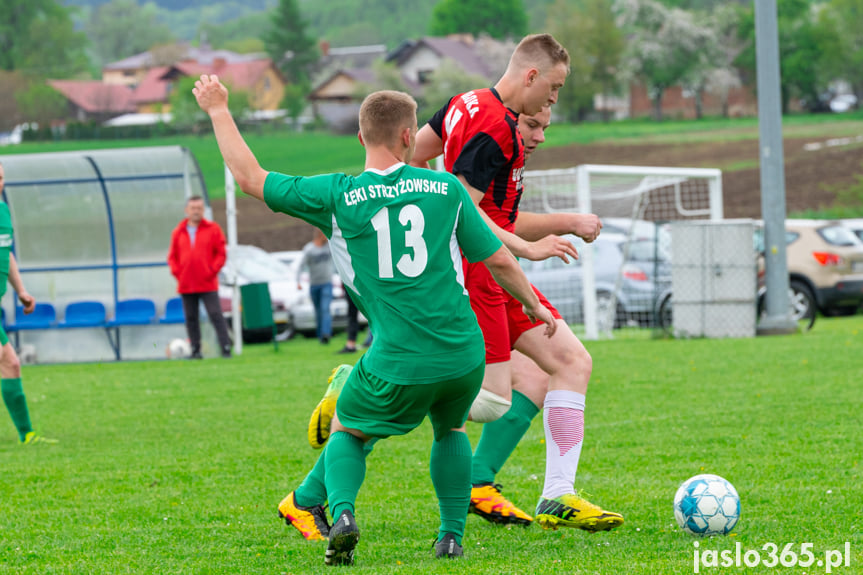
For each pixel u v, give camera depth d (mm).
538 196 46094
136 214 39188
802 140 129000
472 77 192500
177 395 25391
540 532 11094
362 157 157500
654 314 40250
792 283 43312
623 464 14828
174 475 15062
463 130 10602
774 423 17875
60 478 14977
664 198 84438
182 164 38312
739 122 173875
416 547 10352
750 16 197875
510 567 9039
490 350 11031
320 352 38312
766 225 38969
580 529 11086
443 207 9203
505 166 10719
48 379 30859
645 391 22922
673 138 149000
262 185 9453
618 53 193875
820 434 16594
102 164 38094
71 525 11836
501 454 11727
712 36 193125
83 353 38969
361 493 13406
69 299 39688
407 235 9094
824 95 191000
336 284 48812
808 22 186375
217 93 9750
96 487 14242
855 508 11328
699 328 38500
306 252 42062
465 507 9898
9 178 38344
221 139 9609
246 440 18312
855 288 43156
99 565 9852
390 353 9109
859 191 84250
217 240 36250
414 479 14328
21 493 13875
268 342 46938
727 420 18422
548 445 11078
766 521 10828
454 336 9148
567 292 43812
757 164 114688
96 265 39500
